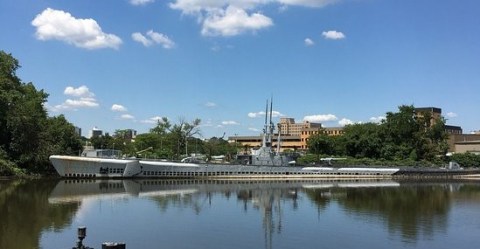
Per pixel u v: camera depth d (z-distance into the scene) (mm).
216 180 100125
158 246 31891
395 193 73938
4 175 84938
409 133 151375
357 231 38188
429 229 39625
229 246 32156
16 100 90562
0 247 30250
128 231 36812
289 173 109500
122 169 94812
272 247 32062
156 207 51094
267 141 113438
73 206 50062
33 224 38625
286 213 48156
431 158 150875
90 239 33562
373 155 152875
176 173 100562
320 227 39969
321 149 160625
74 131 122812
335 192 74375
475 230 39281
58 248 30281
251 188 80438
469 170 129875
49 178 89250
